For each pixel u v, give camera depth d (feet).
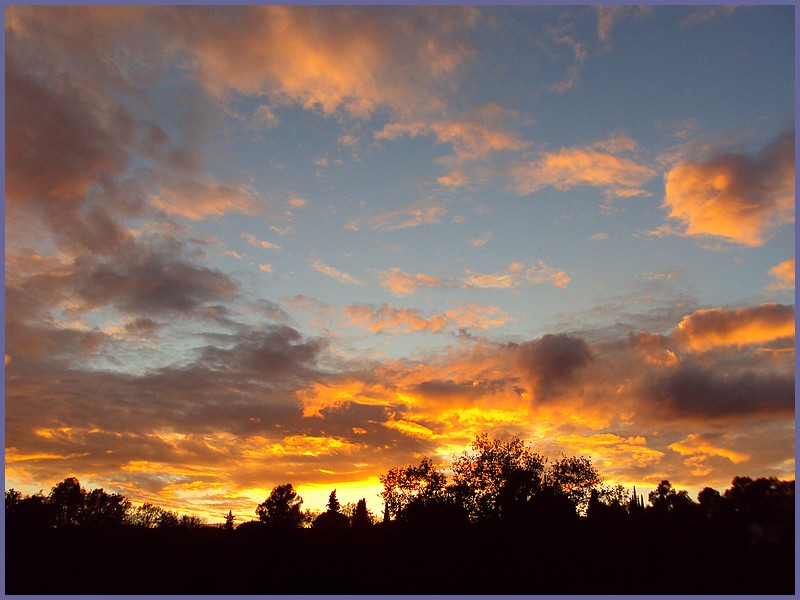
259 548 177.27
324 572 163.73
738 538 147.02
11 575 154.81
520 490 162.71
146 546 183.52
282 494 270.46
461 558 153.07
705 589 128.06
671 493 195.83
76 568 163.12
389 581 153.99
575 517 160.66
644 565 143.84
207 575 164.45
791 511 147.74
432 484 172.04
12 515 200.23
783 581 129.39
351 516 245.65
